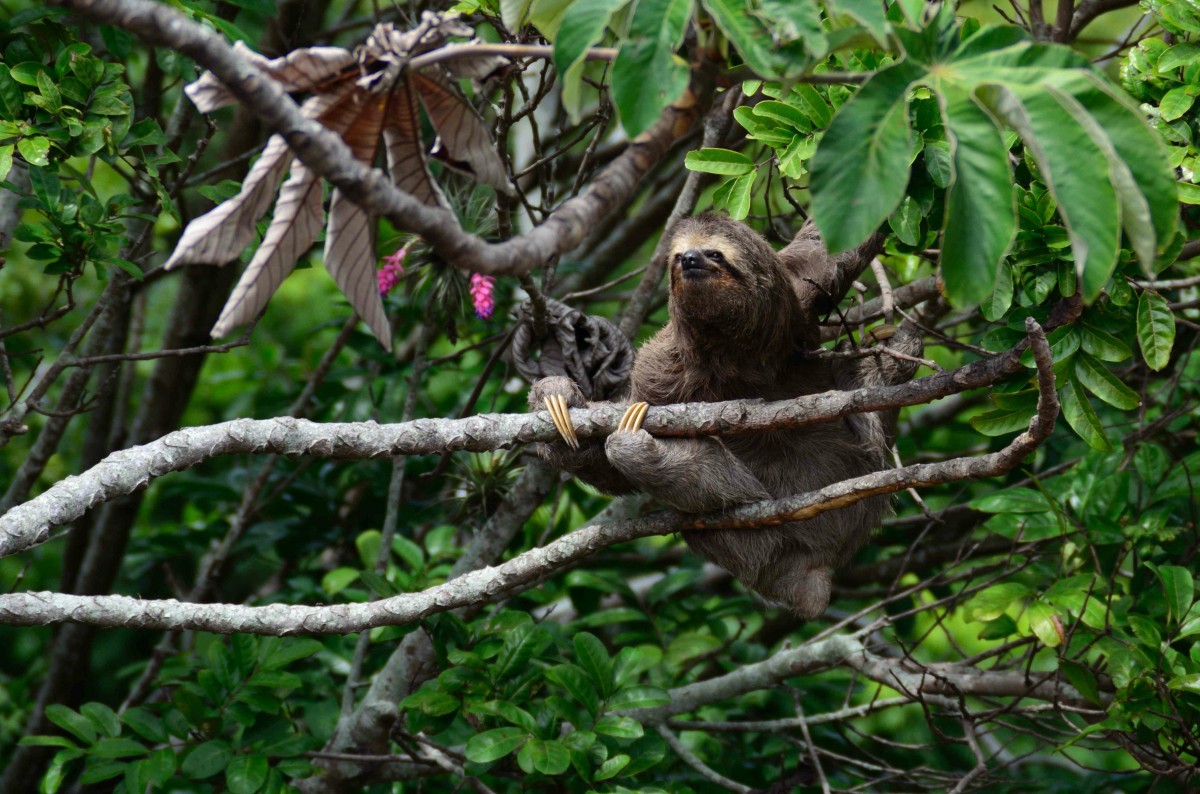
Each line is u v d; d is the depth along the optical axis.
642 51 5.30
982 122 5.26
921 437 16.30
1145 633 10.00
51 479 18.05
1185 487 11.80
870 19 5.25
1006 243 5.20
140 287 15.16
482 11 10.80
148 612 7.97
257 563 19.89
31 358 18.28
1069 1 11.47
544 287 10.15
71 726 11.60
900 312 9.70
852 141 5.23
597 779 10.49
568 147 11.11
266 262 5.54
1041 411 7.02
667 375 10.65
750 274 9.67
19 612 7.54
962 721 11.59
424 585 12.96
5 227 12.33
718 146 12.27
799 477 10.46
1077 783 13.56
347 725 12.44
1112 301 8.47
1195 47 9.35
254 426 8.08
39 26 11.05
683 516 9.59
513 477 13.12
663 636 14.12
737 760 13.48
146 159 11.03
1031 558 11.62
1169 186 5.11
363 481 16.23
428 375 16.09
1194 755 9.95
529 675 11.19
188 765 11.08
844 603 17.11
